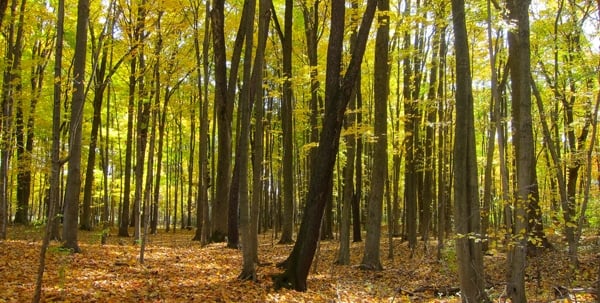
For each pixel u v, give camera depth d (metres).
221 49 16.59
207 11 17.52
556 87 12.83
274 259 13.91
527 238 7.03
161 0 11.88
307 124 20.11
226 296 8.13
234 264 12.19
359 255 16.75
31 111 16.67
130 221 33.31
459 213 7.28
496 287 9.81
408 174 17.94
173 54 14.06
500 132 7.75
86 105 23.05
